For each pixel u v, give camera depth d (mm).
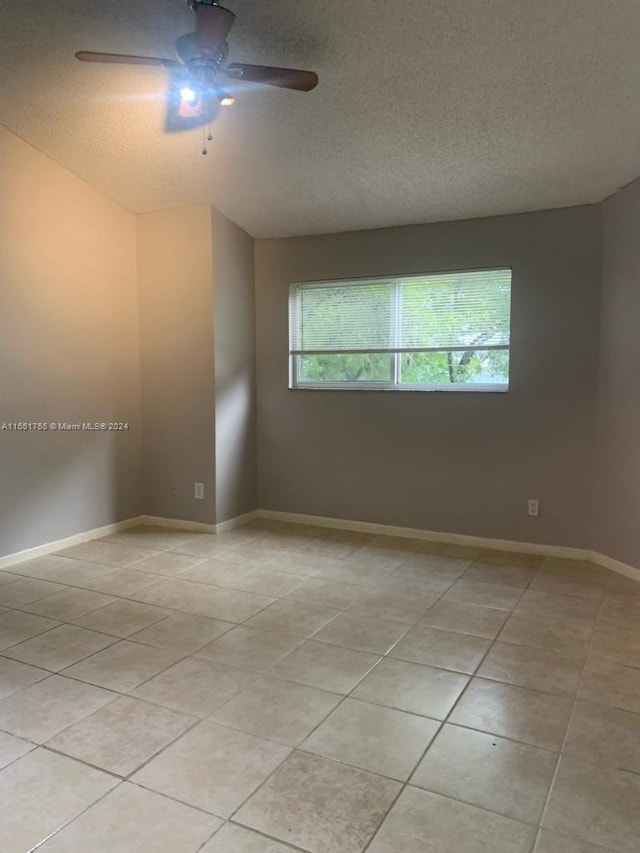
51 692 2391
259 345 5035
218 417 4645
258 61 2896
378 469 4676
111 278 4613
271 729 2141
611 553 3863
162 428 4848
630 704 2305
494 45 2645
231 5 2574
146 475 4980
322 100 3156
